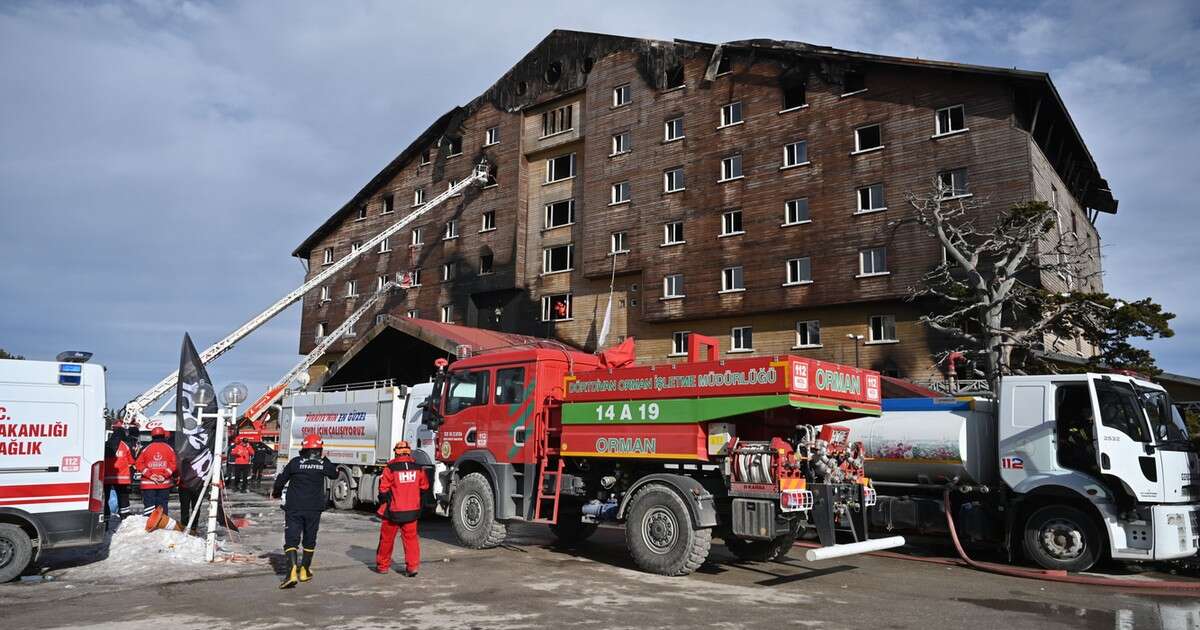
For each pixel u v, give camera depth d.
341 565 10.27
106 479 13.46
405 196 50.28
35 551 9.23
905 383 21.56
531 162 44.00
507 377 12.20
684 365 10.05
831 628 7.19
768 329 32.59
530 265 42.69
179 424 11.26
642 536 9.97
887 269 29.20
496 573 9.85
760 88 34.00
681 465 10.36
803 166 32.06
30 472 9.20
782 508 8.95
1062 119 28.47
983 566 11.19
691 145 35.91
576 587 8.95
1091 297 21.55
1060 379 11.45
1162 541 10.35
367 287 51.12
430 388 16.88
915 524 12.75
